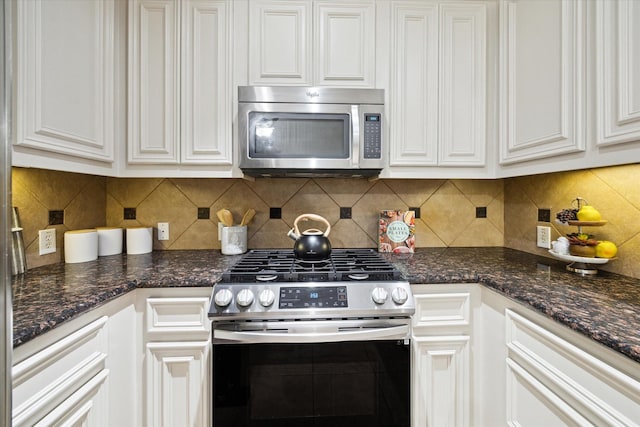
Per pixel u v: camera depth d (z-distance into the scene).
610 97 0.88
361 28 1.43
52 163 1.02
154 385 1.08
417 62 1.45
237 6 1.40
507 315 1.01
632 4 0.82
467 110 1.46
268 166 1.35
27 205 1.21
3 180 0.50
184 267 1.27
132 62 1.36
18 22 0.87
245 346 1.06
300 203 1.73
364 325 1.05
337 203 1.74
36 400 0.70
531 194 1.59
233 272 1.16
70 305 0.82
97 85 1.22
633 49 0.82
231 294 1.03
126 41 1.37
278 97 1.36
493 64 1.47
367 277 1.12
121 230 1.60
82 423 0.84
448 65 1.45
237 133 1.40
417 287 1.14
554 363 0.82
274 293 1.04
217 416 1.05
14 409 0.65
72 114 1.09
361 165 1.39
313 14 1.42
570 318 0.74
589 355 0.71
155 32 1.37
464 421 1.15
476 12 1.46
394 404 1.09
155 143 1.38
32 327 0.68
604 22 0.90
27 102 0.90
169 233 1.69
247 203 1.71
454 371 1.14
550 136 1.11
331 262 1.33
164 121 1.38
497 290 1.04
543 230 1.50
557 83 1.07
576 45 0.99
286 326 1.02
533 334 0.90
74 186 1.46
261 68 1.40
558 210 1.42
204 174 1.41
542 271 1.20
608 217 1.17
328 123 1.38
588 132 0.96
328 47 1.42
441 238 1.78
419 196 1.77
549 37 1.12
